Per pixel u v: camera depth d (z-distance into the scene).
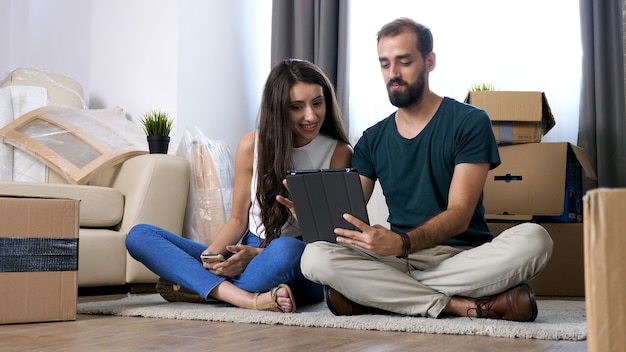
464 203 1.84
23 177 3.11
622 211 0.65
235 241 2.18
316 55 3.80
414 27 1.95
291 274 1.99
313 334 1.57
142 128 3.50
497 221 2.99
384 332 1.61
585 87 3.20
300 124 2.06
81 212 2.81
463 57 3.55
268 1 4.20
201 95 3.85
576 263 2.90
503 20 3.47
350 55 3.78
